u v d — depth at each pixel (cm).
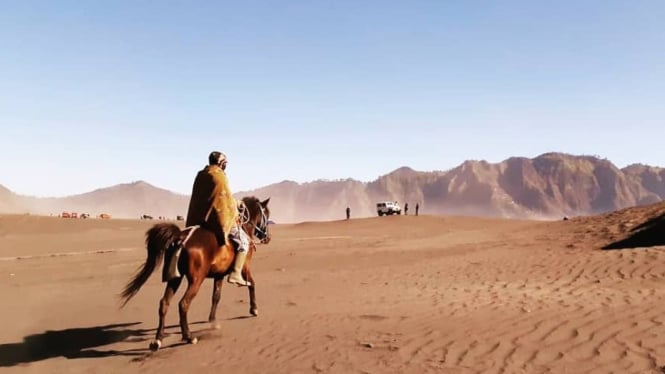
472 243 2970
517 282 1417
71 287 1853
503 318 967
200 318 1214
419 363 757
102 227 5416
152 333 1097
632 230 2353
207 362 855
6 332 1143
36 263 2783
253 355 870
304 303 1312
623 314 918
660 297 1048
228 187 1007
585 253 1844
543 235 2936
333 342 902
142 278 921
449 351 796
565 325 877
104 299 1562
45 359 938
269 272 2077
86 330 1149
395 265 2077
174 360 880
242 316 1201
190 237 952
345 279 1727
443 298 1238
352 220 6738
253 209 1172
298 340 937
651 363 677
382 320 1038
